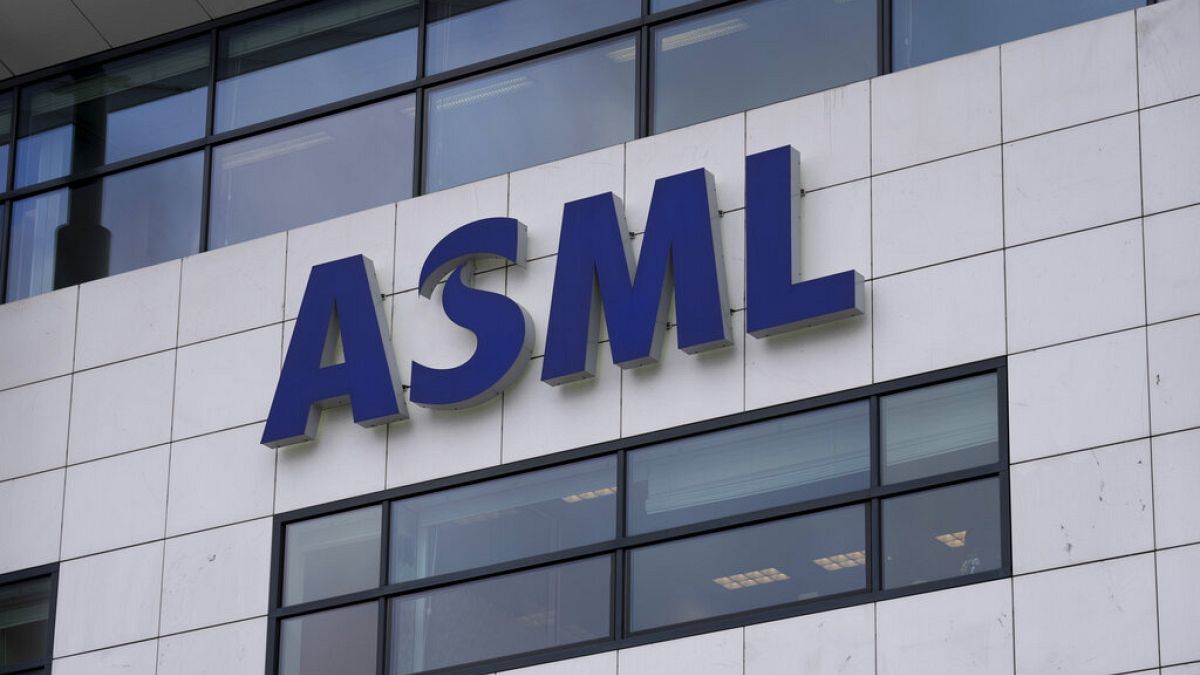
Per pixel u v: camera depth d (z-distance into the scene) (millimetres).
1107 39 29031
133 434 34281
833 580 28469
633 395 30469
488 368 31203
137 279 35219
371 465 32094
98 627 33375
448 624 30906
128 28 36500
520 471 31016
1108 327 27812
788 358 29609
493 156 33312
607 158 31812
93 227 36312
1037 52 29438
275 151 35281
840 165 30125
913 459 28500
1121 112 28656
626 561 29906
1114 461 27234
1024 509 27531
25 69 37188
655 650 29250
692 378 30125
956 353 28594
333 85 35125
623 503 30141
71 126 37031
